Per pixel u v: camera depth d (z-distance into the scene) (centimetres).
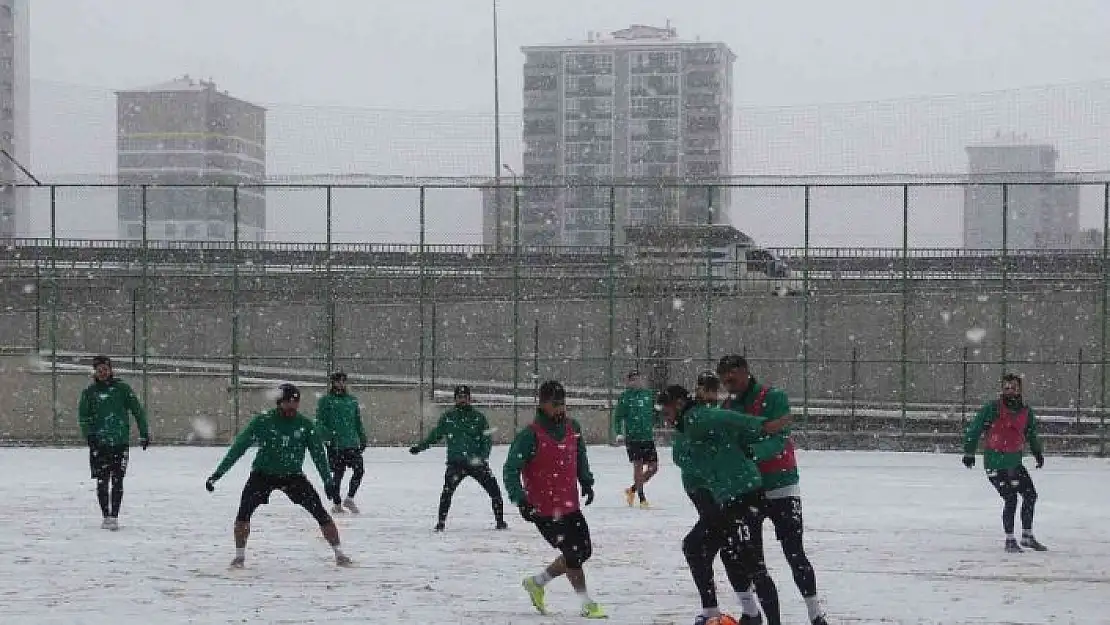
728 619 846
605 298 2939
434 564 1222
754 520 873
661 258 2909
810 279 2817
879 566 1234
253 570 1173
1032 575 1180
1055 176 2691
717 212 3012
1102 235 2839
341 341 2958
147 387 2762
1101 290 2917
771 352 2919
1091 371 2941
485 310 2962
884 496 1889
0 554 1263
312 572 1166
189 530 1455
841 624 932
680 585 1115
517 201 2822
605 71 12875
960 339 2955
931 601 1035
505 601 1027
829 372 2967
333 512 1656
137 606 984
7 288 2869
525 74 13012
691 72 12731
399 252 2895
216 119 11138
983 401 2975
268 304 2892
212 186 2791
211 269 2895
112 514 1459
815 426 2856
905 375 2731
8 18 10394
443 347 2970
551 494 970
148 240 2878
